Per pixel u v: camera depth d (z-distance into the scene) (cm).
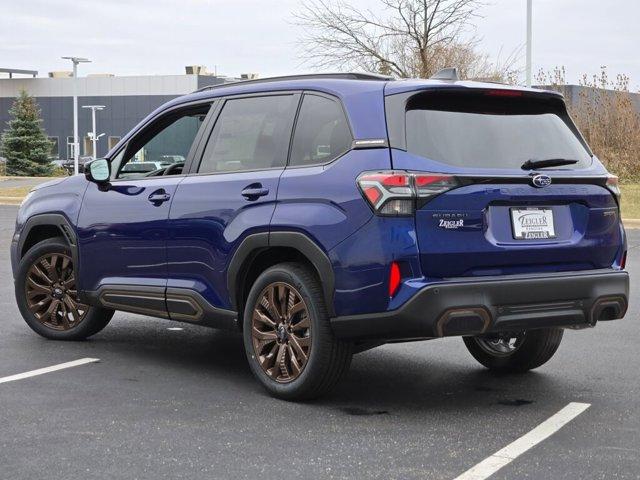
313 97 566
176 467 434
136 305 648
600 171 560
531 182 526
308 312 536
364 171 514
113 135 7656
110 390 580
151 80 7544
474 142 525
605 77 2755
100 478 418
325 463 440
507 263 520
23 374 621
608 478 420
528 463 440
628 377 624
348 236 514
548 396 571
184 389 584
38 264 733
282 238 545
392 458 447
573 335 780
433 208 501
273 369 562
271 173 567
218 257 587
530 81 2719
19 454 452
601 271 550
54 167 5516
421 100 525
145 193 643
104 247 668
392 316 500
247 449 461
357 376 627
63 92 7725
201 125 630
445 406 546
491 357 639
